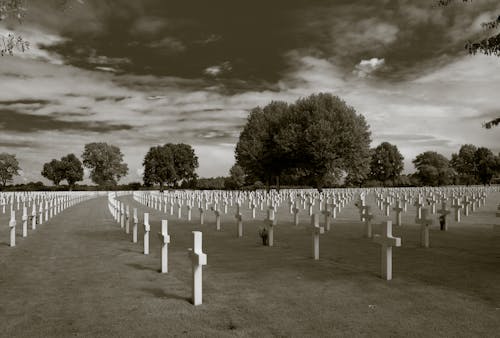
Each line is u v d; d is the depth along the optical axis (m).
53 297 6.62
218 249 11.44
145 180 99.12
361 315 5.53
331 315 5.54
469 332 4.89
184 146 103.12
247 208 29.56
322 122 49.88
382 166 102.50
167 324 5.28
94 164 107.12
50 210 23.39
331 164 51.09
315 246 9.81
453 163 110.94
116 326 5.23
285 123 56.97
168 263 9.53
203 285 7.26
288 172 61.72
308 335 4.84
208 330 5.04
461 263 8.98
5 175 89.56
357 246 11.65
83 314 5.73
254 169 60.78
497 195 46.28
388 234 7.54
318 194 44.81
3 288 7.22
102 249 11.73
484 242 12.07
